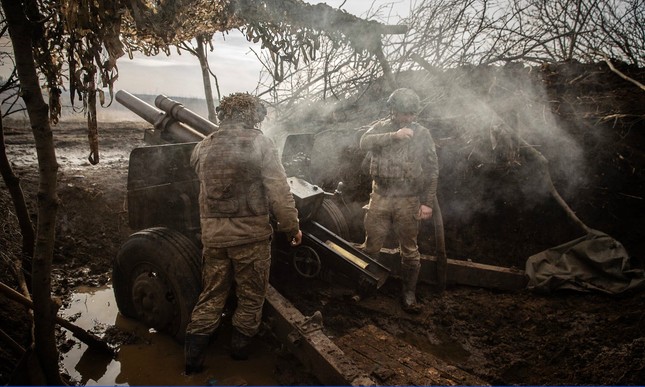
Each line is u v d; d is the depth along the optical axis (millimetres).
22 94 1815
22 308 2807
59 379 2225
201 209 2605
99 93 2031
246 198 2525
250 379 2658
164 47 3334
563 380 2578
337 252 3230
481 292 3648
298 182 3461
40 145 1874
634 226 3645
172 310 2906
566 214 3756
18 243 3070
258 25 3232
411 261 3410
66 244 4160
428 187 3191
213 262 2600
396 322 3318
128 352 2871
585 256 3418
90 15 1861
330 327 3201
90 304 3506
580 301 3275
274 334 2779
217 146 2506
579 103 4266
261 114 2705
